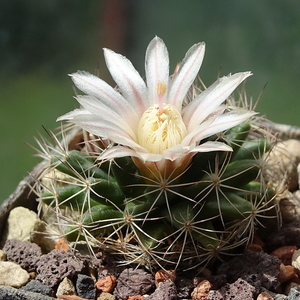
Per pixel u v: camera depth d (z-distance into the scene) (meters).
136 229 0.10
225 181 0.10
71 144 0.13
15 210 0.12
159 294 0.09
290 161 0.13
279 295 0.10
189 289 0.10
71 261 0.10
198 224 0.10
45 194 0.11
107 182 0.10
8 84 0.23
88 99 0.09
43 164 0.12
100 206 0.10
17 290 0.09
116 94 0.10
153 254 0.10
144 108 0.10
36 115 0.22
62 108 0.22
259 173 0.10
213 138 0.10
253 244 0.11
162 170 0.10
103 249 0.10
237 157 0.11
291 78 0.23
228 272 0.10
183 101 0.11
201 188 0.10
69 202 0.10
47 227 0.12
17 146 0.21
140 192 0.10
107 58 0.10
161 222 0.10
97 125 0.09
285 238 0.11
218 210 0.10
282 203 0.12
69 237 0.10
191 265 0.10
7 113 0.22
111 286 0.10
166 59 0.10
